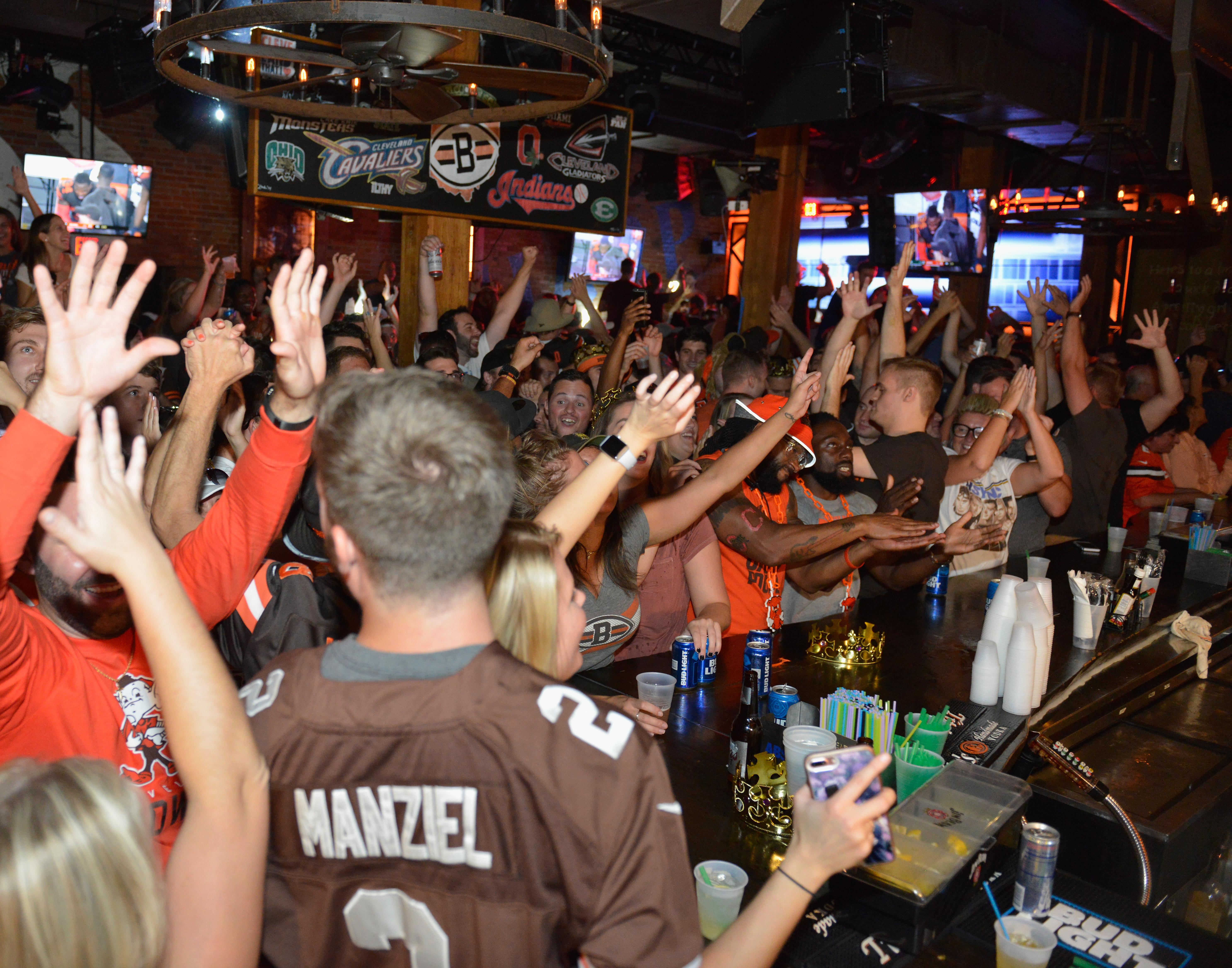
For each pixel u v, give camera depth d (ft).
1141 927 4.55
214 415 5.09
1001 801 4.83
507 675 2.58
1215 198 35.78
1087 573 8.46
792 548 7.57
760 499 8.31
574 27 7.99
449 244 18.79
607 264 42.45
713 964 2.82
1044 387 15.57
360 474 2.50
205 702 2.45
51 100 26.32
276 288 3.66
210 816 2.42
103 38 23.54
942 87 24.48
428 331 17.93
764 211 24.91
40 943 2.16
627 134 20.92
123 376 3.10
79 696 3.98
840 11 16.29
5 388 6.28
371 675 2.60
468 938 2.52
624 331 12.07
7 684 3.64
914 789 5.18
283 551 6.13
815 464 9.08
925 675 7.35
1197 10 14.53
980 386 13.33
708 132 36.42
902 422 9.74
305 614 4.67
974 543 9.07
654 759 2.55
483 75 8.36
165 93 27.02
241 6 6.45
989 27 24.43
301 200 17.04
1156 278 39.73
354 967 2.66
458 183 18.57
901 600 9.50
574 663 3.69
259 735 2.62
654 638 7.79
